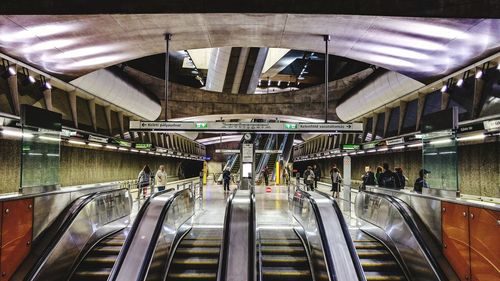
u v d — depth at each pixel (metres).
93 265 6.05
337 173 16.48
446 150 5.85
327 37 8.80
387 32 7.81
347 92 22.52
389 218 6.70
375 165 22.08
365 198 8.61
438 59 8.95
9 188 11.19
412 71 10.20
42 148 6.30
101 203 7.27
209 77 28.50
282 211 12.27
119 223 8.55
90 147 17.94
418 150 16.50
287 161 36.19
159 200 6.50
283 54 31.66
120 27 7.75
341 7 6.81
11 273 4.84
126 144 18.02
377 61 10.07
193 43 9.55
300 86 45.22
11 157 11.30
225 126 10.45
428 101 14.78
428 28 7.22
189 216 8.94
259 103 24.78
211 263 6.04
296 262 6.18
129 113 20.62
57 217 6.05
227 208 6.32
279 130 10.34
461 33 7.25
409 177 17.45
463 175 12.31
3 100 10.86
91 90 15.66
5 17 6.62
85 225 6.39
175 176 42.09
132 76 23.08
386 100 17.16
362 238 7.42
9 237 4.80
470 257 4.64
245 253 5.25
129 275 4.96
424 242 5.46
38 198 5.48
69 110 15.31
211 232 7.94
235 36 9.05
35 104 12.80
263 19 7.71
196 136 39.62
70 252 5.78
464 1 6.49
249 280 4.84
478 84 11.09
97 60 9.72
